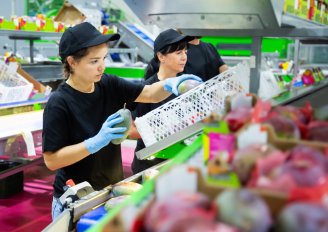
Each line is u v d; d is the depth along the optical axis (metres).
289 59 6.84
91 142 2.07
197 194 0.63
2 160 4.03
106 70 6.37
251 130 0.84
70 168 2.29
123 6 2.53
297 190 0.62
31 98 3.93
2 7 8.55
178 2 1.77
